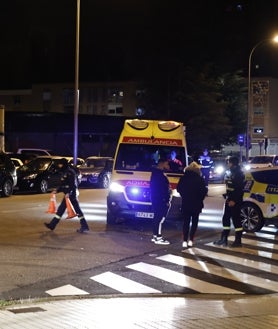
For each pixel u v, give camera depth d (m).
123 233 13.70
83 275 9.20
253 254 11.58
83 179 28.73
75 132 30.30
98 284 8.62
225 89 52.53
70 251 11.16
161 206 12.46
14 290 8.09
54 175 25.88
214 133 48.88
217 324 5.96
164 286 8.66
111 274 9.35
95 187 29.66
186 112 49.22
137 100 56.56
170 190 13.55
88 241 12.39
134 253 11.25
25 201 20.98
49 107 75.94
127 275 9.32
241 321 6.17
